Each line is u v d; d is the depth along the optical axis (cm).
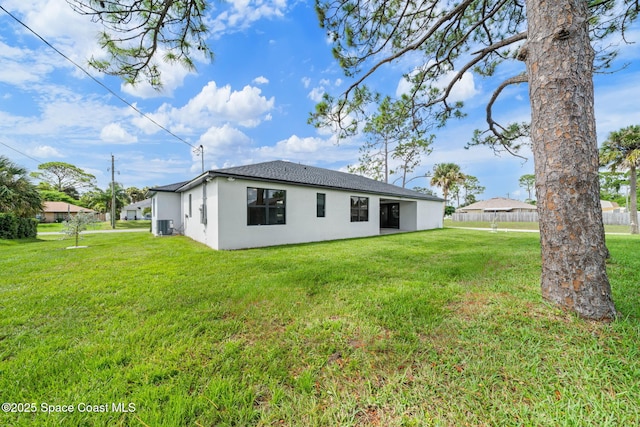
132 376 174
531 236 1132
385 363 187
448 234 1251
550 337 204
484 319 246
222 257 621
